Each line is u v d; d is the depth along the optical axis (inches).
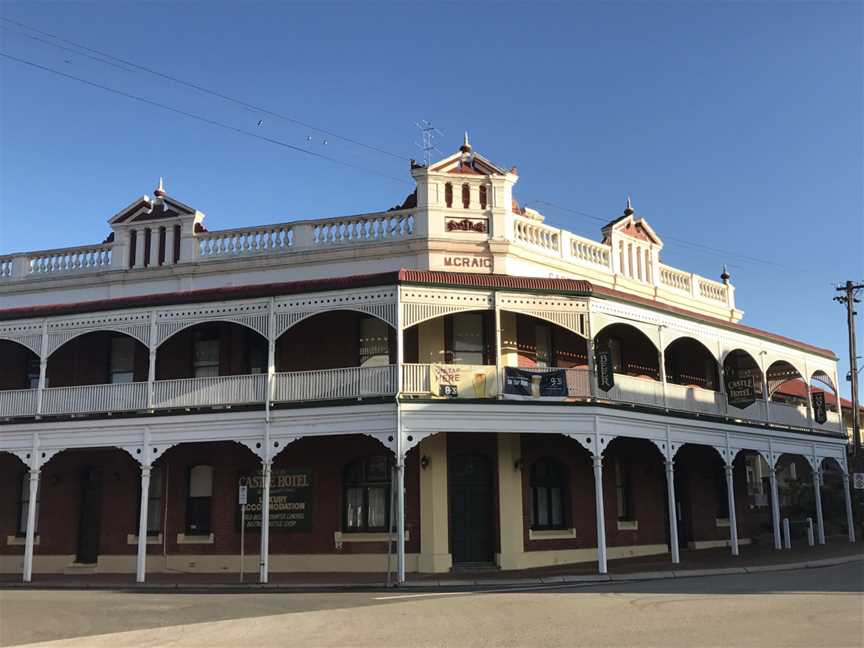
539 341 1021.8
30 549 917.2
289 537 956.0
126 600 691.4
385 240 1007.0
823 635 436.5
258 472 985.5
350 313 988.6
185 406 906.7
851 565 928.9
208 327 1041.5
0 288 1126.4
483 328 976.3
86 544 1036.5
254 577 888.9
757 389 1342.3
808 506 1651.1
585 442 885.8
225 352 1017.5
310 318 1000.9
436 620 526.0
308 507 957.8
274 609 606.5
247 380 896.3
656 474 1143.0
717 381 1250.0
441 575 870.4
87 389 939.3
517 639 442.9
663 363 1005.2
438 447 935.0
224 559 968.9
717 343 1103.0
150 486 1023.6
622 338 1112.2
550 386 884.0
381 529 944.9
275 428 879.7
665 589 701.9
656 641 427.2
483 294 887.1
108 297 1085.8
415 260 994.1
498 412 864.3
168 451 1015.6
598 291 920.9
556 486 1020.5
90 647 448.8
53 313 963.3
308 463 968.3
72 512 1036.5
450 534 927.7
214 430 895.7
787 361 1251.2
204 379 908.6
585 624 494.0
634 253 1205.1
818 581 741.9
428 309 871.7
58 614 594.2
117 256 1100.5
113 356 1065.5
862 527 1449.3
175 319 928.9
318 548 944.9
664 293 1238.3
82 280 1098.7
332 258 1016.9
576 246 1113.4
